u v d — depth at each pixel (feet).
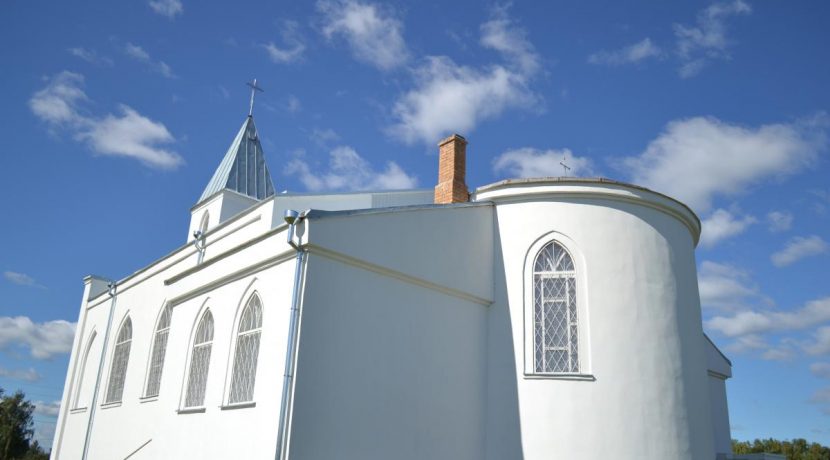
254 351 42.65
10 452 185.98
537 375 46.83
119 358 71.31
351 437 38.68
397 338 43.14
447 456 44.29
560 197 50.93
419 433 42.75
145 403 59.11
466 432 46.14
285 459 35.40
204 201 85.25
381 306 42.75
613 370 46.16
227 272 48.08
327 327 39.24
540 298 49.32
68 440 76.07
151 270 70.08
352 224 42.16
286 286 40.37
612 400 45.47
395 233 44.80
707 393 50.47
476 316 49.73
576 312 48.08
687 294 51.19
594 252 49.14
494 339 49.65
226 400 43.19
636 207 51.01
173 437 48.39
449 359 46.44
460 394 46.52
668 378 47.26
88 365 79.20
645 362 46.91
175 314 54.80
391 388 41.78
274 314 40.68
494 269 51.70
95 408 71.05
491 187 53.26
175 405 49.42
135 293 72.23
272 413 37.50
